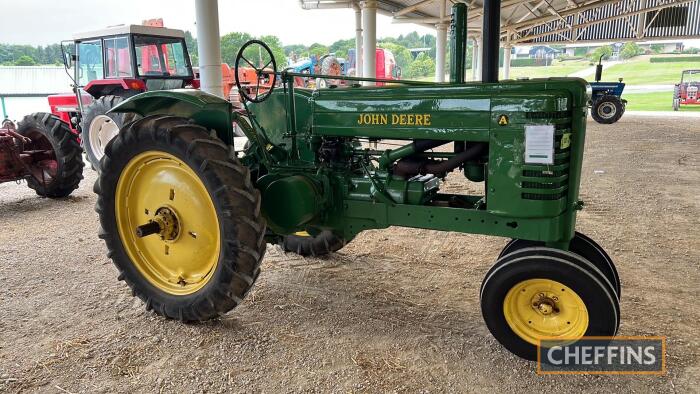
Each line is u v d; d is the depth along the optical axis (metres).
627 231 4.48
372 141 3.28
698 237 4.30
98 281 3.53
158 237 3.01
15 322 2.92
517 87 2.43
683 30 23.05
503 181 2.48
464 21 2.62
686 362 2.46
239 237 2.63
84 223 4.97
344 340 2.71
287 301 3.18
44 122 5.74
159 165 2.93
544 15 21.14
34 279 3.55
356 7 14.72
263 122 3.49
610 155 8.74
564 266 2.33
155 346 2.66
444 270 3.69
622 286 3.34
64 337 2.75
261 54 4.70
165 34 8.49
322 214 3.10
